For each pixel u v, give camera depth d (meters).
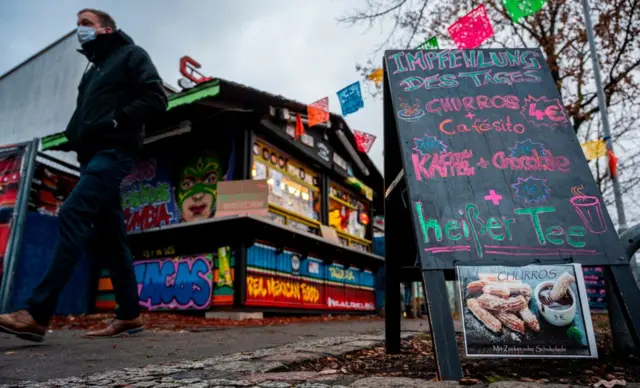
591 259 2.13
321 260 10.49
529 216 2.25
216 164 8.81
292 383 1.94
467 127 2.57
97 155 3.54
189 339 4.11
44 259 7.36
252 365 2.45
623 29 9.94
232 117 8.45
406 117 2.61
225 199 8.12
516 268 2.08
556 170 2.41
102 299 8.67
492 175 2.38
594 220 2.24
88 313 8.59
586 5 8.96
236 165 8.53
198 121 8.63
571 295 2.04
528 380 1.93
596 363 2.37
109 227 3.91
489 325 1.97
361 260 12.27
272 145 9.56
